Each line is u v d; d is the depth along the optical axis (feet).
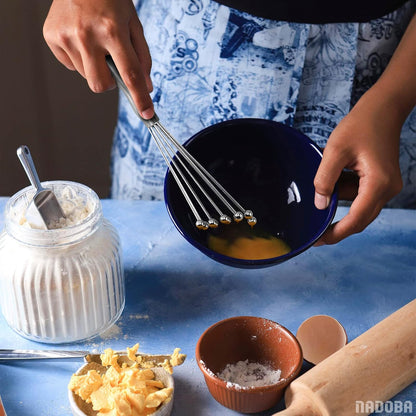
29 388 2.31
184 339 2.53
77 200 2.57
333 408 2.06
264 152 2.79
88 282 2.39
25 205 2.51
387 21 3.25
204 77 3.36
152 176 3.71
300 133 2.68
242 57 3.24
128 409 2.08
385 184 2.57
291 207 2.77
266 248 2.70
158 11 3.37
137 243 3.02
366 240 3.06
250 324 2.33
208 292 2.77
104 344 2.51
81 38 2.59
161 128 2.49
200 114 3.48
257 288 2.79
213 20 3.19
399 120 2.80
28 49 5.13
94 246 2.44
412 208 3.88
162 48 3.39
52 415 2.22
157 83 3.48
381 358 2.18
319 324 2.47
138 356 2.33
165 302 2.71
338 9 3.03
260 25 3.11
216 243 2.68
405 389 2.34
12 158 5.57
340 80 3.32
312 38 3.17
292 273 2.87
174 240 3.05
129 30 2.67
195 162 2.51
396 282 2.83
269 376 2.28
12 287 2.38
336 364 2.15
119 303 2.60
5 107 5.34
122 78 2.52
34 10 4.98
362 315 2.65
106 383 2.20
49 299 2.37
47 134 5.56
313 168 2.70
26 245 2.36
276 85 3.28
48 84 5.32
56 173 5.77
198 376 2.38
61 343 2.52
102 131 5.63
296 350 2.24
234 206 2.79
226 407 2.26
